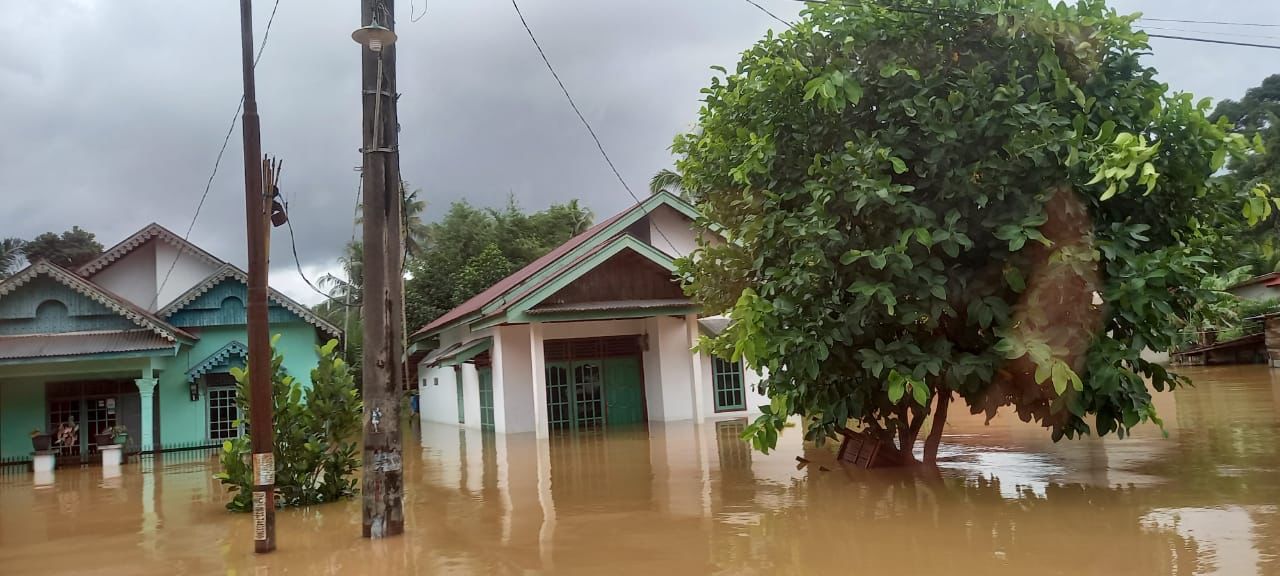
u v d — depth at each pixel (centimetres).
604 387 2003
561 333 1969
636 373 2036
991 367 776
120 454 1714
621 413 2006
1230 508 664
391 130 802
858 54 833
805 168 843
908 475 934
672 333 1967
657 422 1959
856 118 837
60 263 3797
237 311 2102
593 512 826
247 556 707
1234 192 763
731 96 891
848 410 864
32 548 800
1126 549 565
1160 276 687
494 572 606
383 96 798
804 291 816
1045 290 743
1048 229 749
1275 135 3556
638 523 757
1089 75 779
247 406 978
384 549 704
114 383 1995
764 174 862
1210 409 1438
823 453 1191
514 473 1173
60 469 1698
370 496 757
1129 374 768
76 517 998
